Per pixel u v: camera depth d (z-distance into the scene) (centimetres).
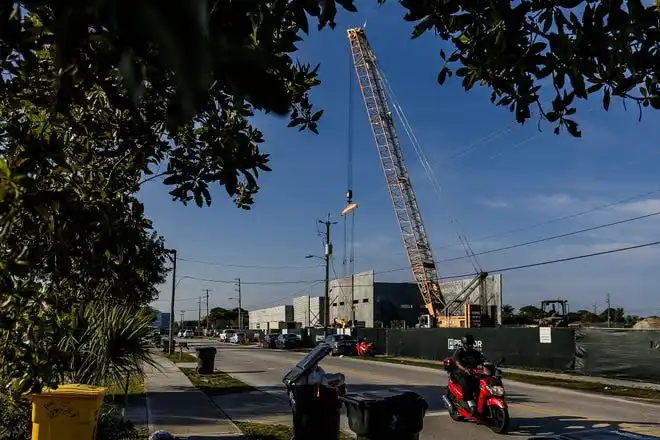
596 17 251
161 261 902
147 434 991
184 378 2117
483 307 6109
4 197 298
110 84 253
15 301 402
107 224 330
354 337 4862
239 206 561
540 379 2183
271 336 6175
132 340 831
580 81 265
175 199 452
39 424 652
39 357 449
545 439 434
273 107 161
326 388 800
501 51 275
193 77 128
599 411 1358
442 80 351
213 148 406
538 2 259
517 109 346
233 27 166
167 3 124
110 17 128
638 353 2123
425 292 6206
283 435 1022
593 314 8888
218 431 1047
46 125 359
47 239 344
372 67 6744
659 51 270
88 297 485
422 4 285
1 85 259
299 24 205
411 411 692
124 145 397
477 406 1134
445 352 3416
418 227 6372
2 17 166
